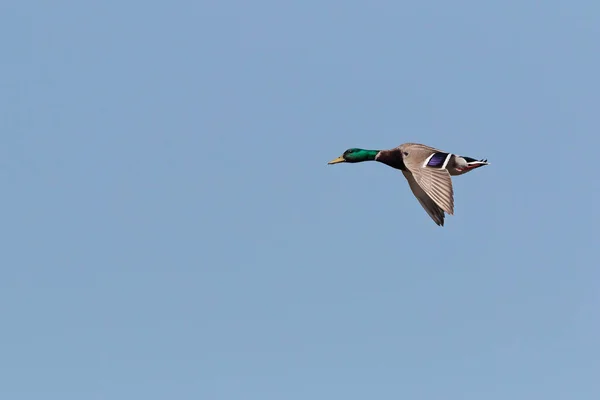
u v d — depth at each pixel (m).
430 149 20.77
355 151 22.52
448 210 19.20
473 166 20.33
